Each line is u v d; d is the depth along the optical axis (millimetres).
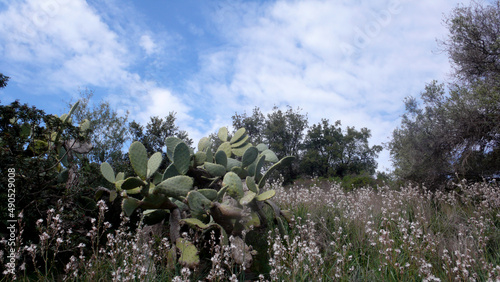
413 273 3543
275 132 28703
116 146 9531
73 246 4152
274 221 5449
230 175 4965
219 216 4297
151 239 4605
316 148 32250
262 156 5875
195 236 4332
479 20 10742
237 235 4355
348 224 5016
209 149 6133
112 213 5367
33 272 3701
